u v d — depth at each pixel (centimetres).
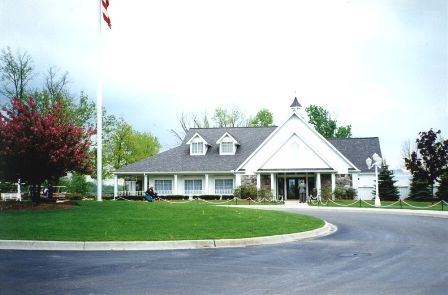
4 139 2036
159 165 4847
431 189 4588
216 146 5053
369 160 3988
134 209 2145
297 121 4694
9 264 1125
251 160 4672
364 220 2469
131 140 6794
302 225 1942
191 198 4778
